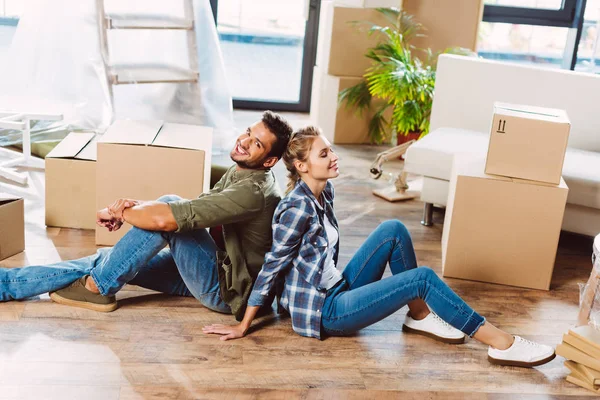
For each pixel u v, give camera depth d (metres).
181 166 2.87
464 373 2.30
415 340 2.48
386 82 4.62
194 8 4.27
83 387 2.04
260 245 2.42
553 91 3.86
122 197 2.90
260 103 5.80
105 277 2.40
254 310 2.37
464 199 2.93
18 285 2.45
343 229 3.51
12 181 3.66
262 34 5.71
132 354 2.23
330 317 2.35
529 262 2.97
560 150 2.82
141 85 4.31
